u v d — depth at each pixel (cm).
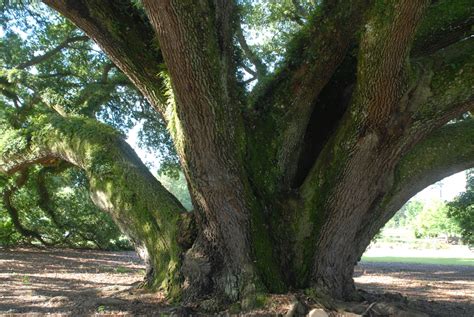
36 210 1995
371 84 521
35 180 1767
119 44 622
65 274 1085
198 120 520
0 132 1112
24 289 809
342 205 593
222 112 531
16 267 1193
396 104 539
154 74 629
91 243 2136
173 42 474
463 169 644
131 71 637
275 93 653
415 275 1381
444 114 561
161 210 688
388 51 492
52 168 1650
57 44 1473
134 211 708
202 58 491
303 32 632
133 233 719
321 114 704
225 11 548
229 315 543
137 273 1149
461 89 544
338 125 616
